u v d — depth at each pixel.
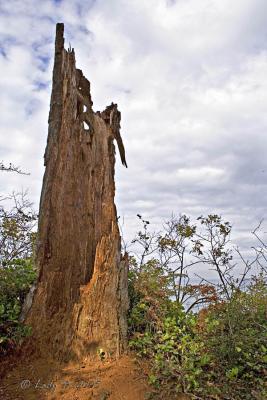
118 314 6.51
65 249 6.91
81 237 7.02
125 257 7.07
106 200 7.14
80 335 6.30
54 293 6.67
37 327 6.39
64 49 7.67
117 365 5.98
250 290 7.43
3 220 7.96
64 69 7.56
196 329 6.73
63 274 6.78
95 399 5.29
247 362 5.97
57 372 5.84
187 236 8.27
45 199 7.15
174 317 6.81
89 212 7.11
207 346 6.23
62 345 6.24
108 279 6.60
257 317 6.92
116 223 7.01
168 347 6.10
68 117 7.42
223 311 6.80
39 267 6.82
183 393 5.48
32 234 8.32
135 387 5.52
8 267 7.04
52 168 7.27
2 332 6.28
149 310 6.83
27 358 6.05
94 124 7.55
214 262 7.32
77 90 7.59
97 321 6.39
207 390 5.53
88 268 6.92
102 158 7.43
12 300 6.80
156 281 7.62
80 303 6.52
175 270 8.02
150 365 5.99
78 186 7.23
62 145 7.34
